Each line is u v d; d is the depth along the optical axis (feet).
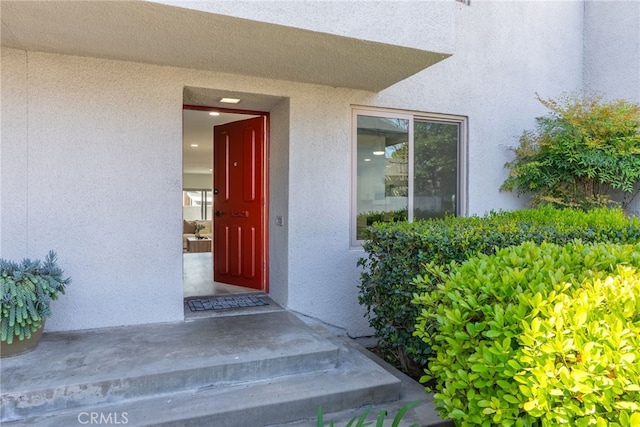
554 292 5.74
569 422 4.66
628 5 17.53
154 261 11.91
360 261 12.30
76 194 11.12
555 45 18.38
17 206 10.62
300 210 13.50
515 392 5.26
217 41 9.82
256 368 9.34
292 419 8.41
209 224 44.50
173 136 11.98
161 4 7.93
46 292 9.47
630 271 6.64
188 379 8.79
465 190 16.51
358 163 14.76
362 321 14.39
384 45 10.01
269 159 15.16
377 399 9.11
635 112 15.48
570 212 13.37
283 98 13.41
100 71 11.25
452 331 6.32
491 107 16.85
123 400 8.29
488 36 16.78
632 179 15.75
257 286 15.78
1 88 10.44
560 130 16.55
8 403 7.56
